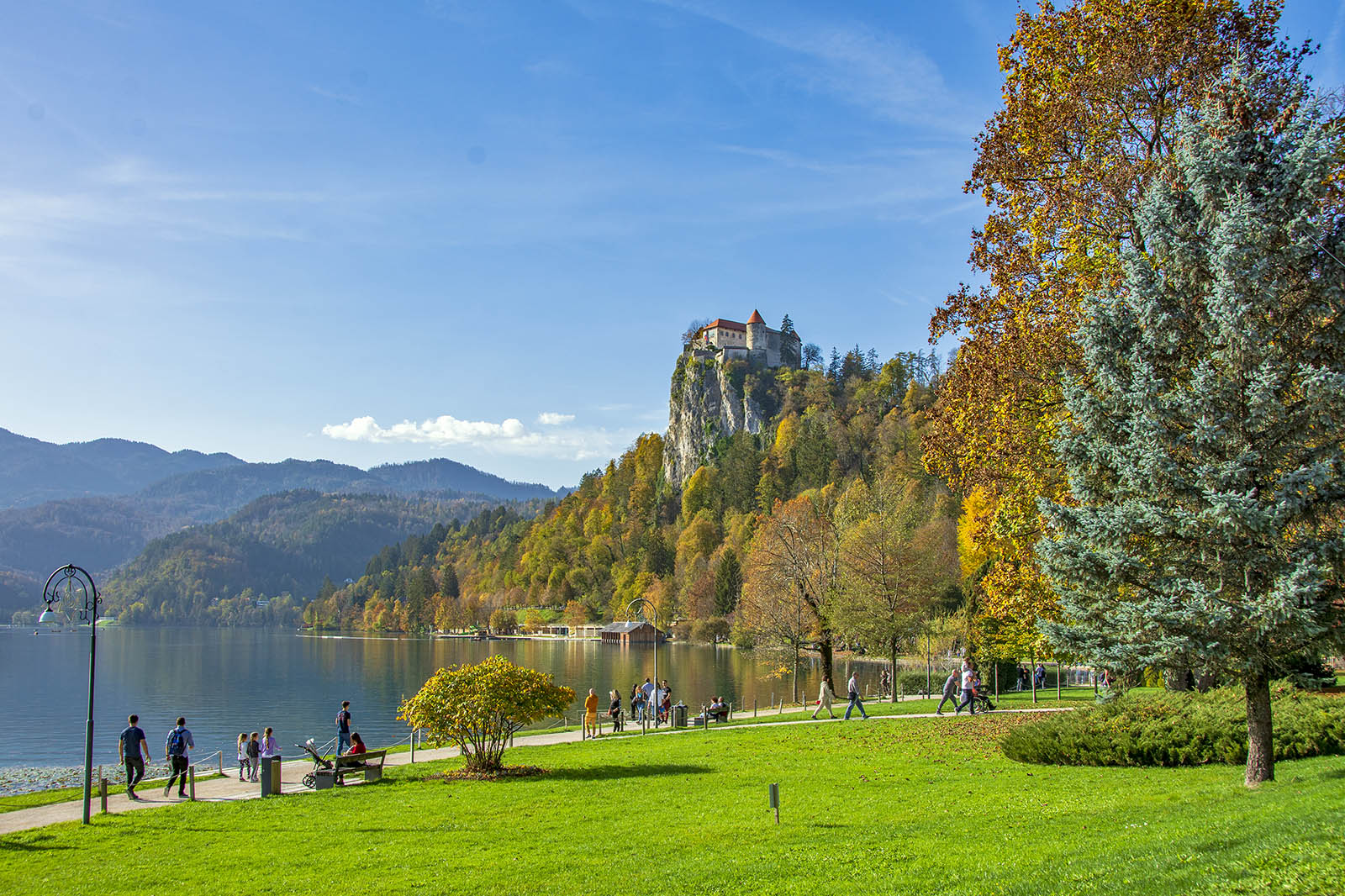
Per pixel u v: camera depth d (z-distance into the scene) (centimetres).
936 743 2705
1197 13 2388
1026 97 2736
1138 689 3161
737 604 11862
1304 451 1521
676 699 6644
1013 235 2894
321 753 5050
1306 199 1532
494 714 2586
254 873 1567
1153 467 1559
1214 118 1692
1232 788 1587
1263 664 1535
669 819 1825
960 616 5956
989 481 2900
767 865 1372
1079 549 1658
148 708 7600
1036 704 3941
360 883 1452
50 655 14725
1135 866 1119
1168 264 1741
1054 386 2619
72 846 1878
